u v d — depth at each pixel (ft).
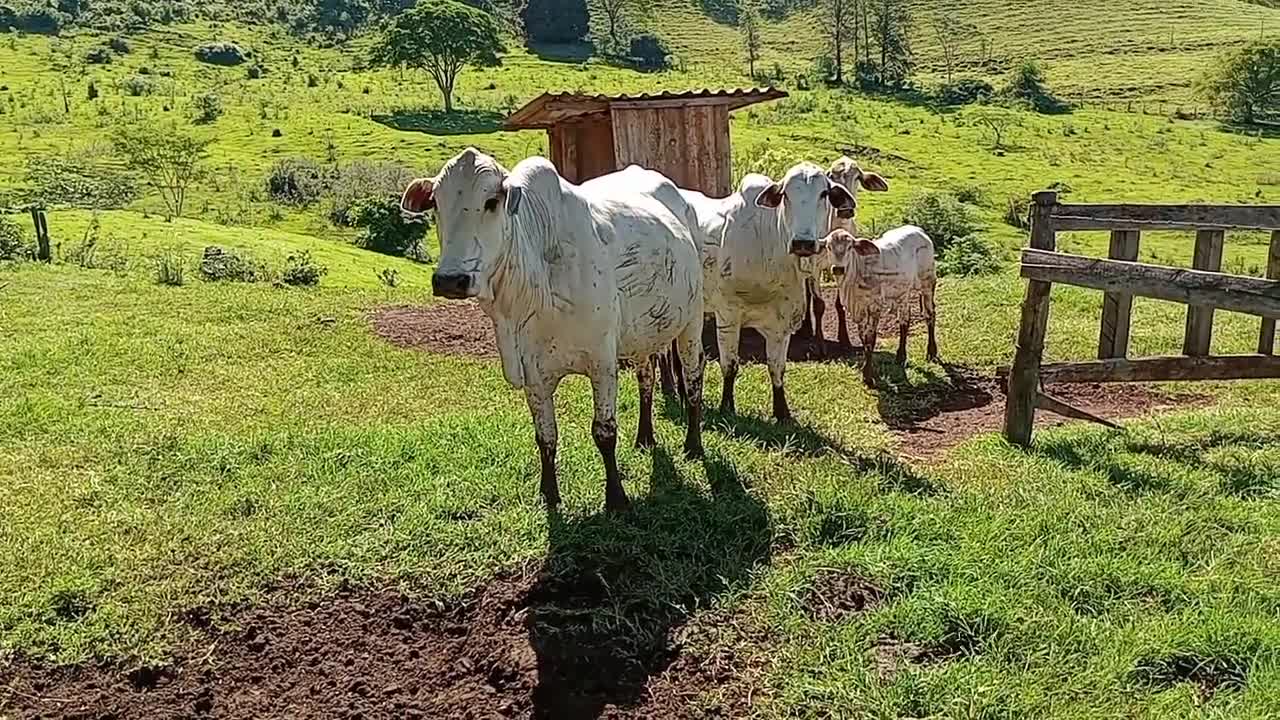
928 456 23.95
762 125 193.26
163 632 16.55
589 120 44.16
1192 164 173.78
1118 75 278.67
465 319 42.57
